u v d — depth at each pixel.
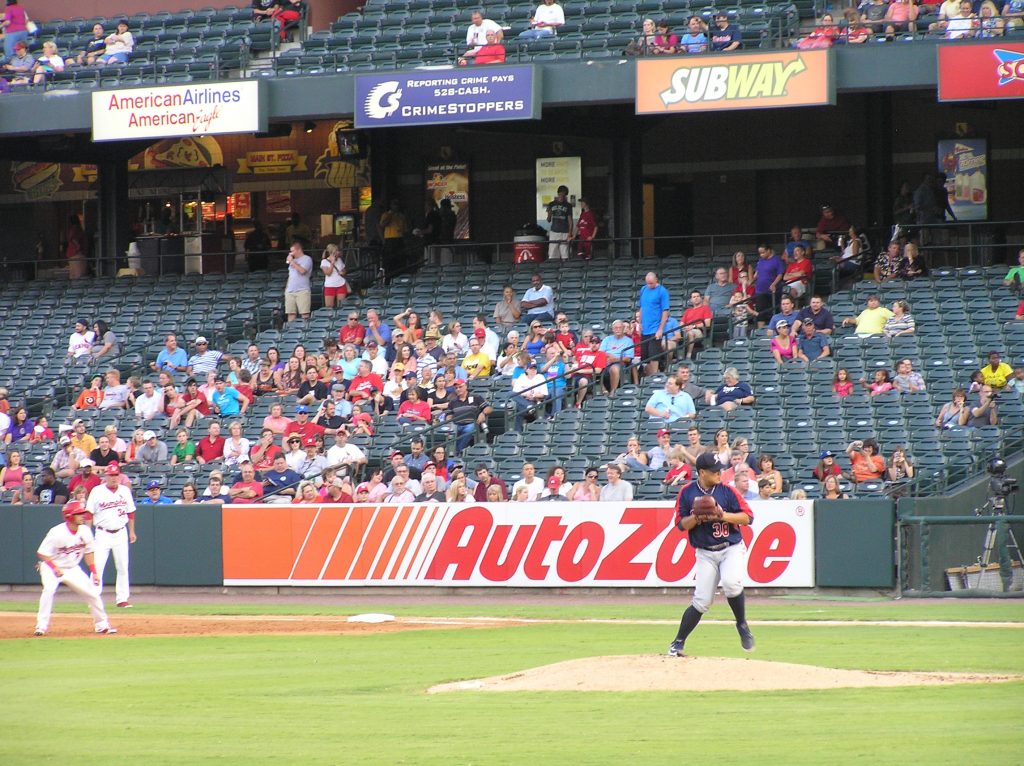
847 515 32.00
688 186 56.28
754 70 43.25
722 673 18.86
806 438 36.84
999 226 50.44
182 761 14.30
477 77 45.62
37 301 54.97
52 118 50.25
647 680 18.62
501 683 19.12
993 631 24.42
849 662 20.56
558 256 52.38
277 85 48.09
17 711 18.12
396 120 46.47
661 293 43.12
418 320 45.31
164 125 48.88
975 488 33.81
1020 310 40.06
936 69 42.06
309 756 14.41
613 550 33.53
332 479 37.16
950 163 51.28
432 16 53.97
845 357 40.09
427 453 38.34
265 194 61.25
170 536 37.31
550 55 48.06
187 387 44.47
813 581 32.22
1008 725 15.14
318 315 49.09
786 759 13.50
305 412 40.56
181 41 56.97
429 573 35.09
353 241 58.72
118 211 57.69
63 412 46.75
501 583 34.44
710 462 19.75
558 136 51.00
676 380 39.03
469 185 58.38
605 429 39.25
